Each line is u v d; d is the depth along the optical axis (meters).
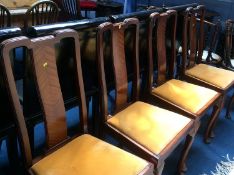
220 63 2.61
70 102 1.55
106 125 1.47
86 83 1.61
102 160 1.18
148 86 1.79
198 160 1.94
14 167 1.48
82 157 1.19
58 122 1.22
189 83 1.98
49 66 1.13
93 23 1.42
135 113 1.54
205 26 2.61
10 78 1.01
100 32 1.32
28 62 1.21
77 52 1.24
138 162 1.19
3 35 1.06
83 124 1.36
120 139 1.42
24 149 1.11
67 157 1.18
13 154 1.46
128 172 1.14
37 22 2.42
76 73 1.28
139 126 1.44
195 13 2.07
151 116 1.53
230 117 2.51
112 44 1.40
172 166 1.86
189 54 2.18
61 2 3.29
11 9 2.83
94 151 1.23
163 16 1.72
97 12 4.29
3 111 1.27
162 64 1.84
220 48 2.87
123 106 1.59
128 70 1.83
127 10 4.02
